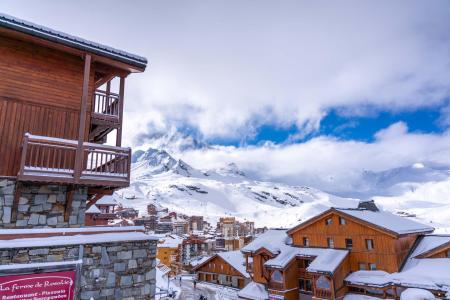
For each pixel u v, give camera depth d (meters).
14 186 9.95
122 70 13.21
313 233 33.84
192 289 47.28
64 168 10.21
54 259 8.80
